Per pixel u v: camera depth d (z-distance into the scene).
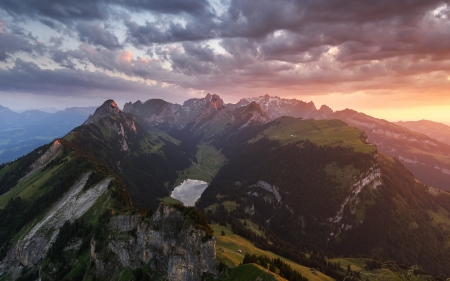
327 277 147.75
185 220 116.38
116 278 126.06
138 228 130.62
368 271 179.75
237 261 119.00
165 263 115.38
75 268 148.12
